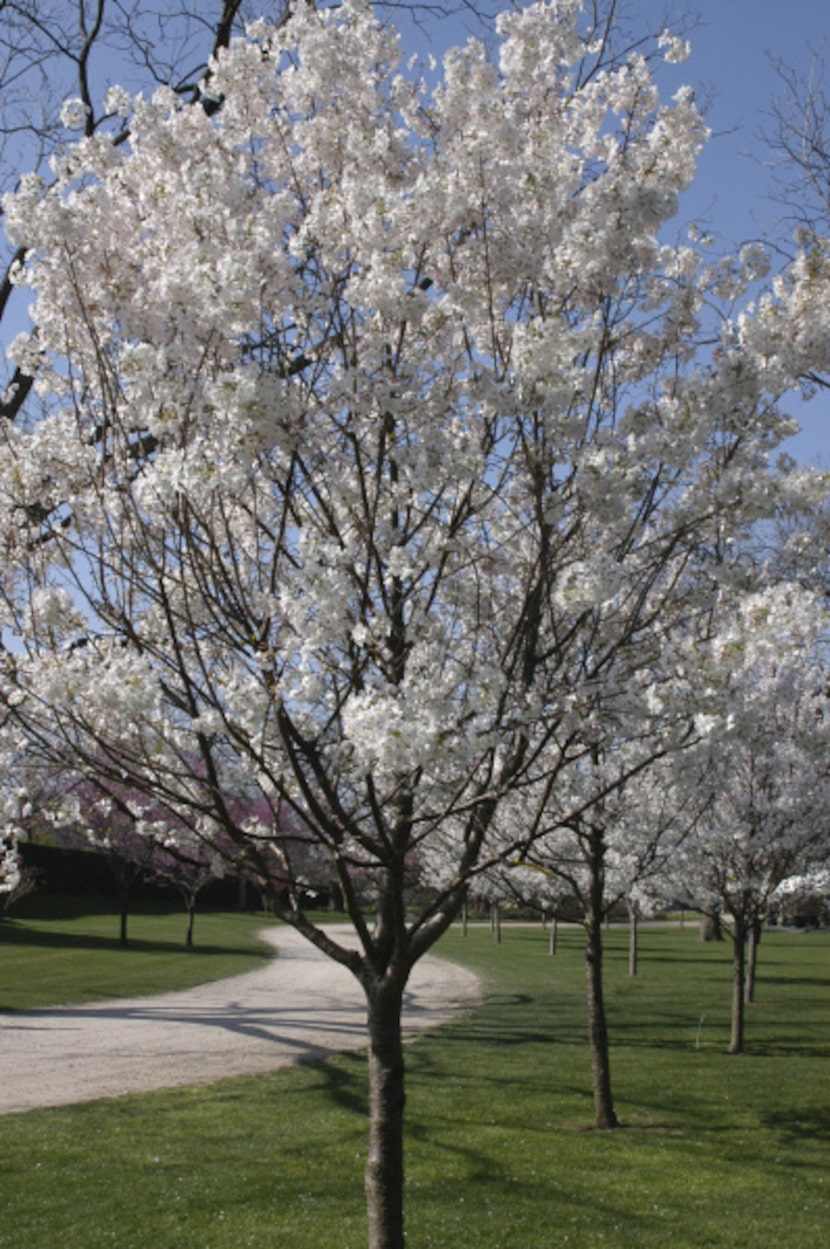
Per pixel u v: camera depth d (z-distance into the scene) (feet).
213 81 12.86
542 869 14.65
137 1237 19.97
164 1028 48.70
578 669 12.74
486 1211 21.89
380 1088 12.53
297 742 11.42
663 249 13.97
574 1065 39.34
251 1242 19.67
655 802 30.94
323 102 13.17
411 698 10.35
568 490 12.28
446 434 12.14
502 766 12.95
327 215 11.96
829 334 12.48
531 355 10.95
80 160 12.67
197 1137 28.14
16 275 12.36
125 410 12.00
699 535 12.82
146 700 10.57
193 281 10.93
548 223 12.61
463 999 61.87
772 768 39.52
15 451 12.85
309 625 10.61
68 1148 26.89
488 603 14.28
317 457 11.76
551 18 13.05
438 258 13.32
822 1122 30.27
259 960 84.17
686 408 11.82
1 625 13.73
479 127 12.65
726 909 44.55
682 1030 48.80
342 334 12.01
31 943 88.53
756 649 10.80
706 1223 21.18
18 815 19.42
